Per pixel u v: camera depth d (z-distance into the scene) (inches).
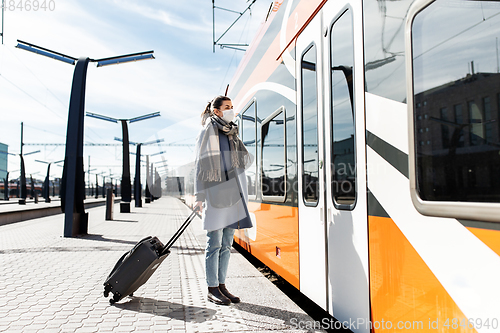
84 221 372.2
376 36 88.0
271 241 169.5
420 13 73.7
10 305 137.0
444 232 66.7
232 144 142.1
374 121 87.9
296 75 141.9
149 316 126.4
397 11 80.6
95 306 136.9
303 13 135.9
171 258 238.1
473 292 60.9
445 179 66.8
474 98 61.9
